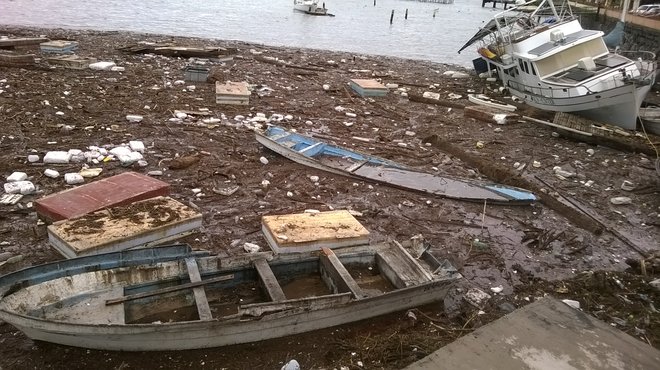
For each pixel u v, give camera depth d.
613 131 13.59
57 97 12.89
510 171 10.84
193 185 8.84
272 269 5.82
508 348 4.34
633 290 6.70
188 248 5.68
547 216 9.13
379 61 25.42
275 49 25.86
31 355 4.75
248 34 31.78
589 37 15.47
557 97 14.86
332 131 12.86
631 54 22.86
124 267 5.18
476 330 4.59
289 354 5.04
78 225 5.99
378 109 15.63
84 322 4.68
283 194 8.93
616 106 13.72
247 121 12.67
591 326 4.72
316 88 17.58
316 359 5.01
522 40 16.70
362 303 5.32
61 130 10.59
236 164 9.97
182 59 19.77
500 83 20.56
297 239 6.02
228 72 18.23
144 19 32.59
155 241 6.21
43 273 4.85
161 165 9.51
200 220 6.74
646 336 5.66
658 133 13.91
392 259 6.19
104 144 10.17
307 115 14.05
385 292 5.86
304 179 9.62
